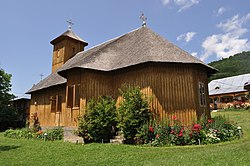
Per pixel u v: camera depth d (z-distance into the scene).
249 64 73.38
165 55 15.04
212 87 47.75
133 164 8.30
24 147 13.33
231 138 13.15
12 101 38.09
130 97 13.82
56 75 24.17
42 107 23.70
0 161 9.66
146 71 14.86
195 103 14.88
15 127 31.78
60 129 17.78
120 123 13.51
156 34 18.47
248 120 21.59
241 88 41.78
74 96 16.45
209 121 14.09
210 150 9.54
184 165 7.25
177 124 13.25
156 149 11.12
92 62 16.31
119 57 17.30
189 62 14.84
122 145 12.41
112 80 16.81
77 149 11.74
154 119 13.52
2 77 32.66
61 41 28.08
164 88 14.55
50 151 11.58
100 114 14.30
